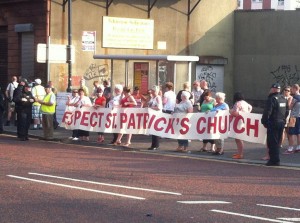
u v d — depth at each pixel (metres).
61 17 27.73
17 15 28.89
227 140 21.75
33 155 17.05
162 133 19.16
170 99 19.91
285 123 16.33
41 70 27.72
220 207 10.31
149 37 29.88
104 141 21.30
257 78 32.84
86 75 28.28
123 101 20.34
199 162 16.58
